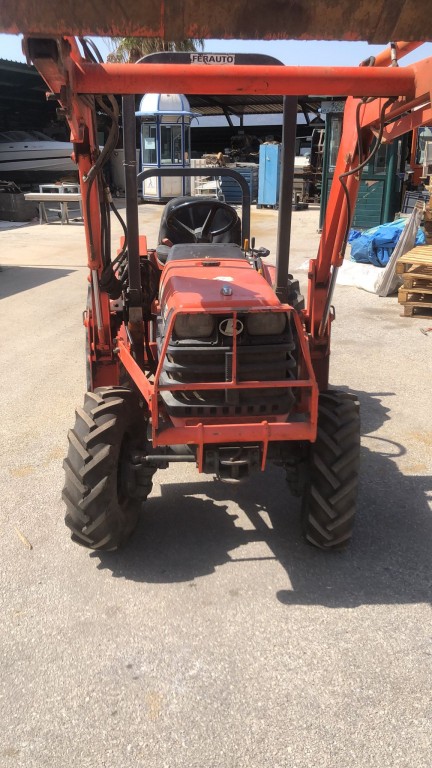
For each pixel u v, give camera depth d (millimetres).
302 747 2334
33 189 25844
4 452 4660
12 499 4027
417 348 7086
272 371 3018
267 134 36312
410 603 3102
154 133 22469
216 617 3004
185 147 23203
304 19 1383
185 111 22375
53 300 9438
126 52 11844
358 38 1445
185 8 1342
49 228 17625
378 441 4844
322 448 3193
